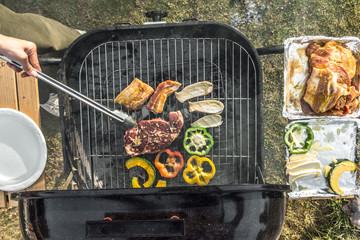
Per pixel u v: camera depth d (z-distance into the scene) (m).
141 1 1.04
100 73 0.91
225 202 0.65
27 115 0.92
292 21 1.04
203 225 0.65
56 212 0.65
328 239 1.05
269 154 1.06
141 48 0.90
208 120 0.88
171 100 0.92
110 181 0.93
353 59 0.86
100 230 0.62
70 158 0.86
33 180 0.91
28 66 0.70
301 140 0.91
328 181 0.92
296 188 0.94
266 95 1.05
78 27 1.04
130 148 0.85
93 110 0.92
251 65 0.88
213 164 0.87
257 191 0.65
